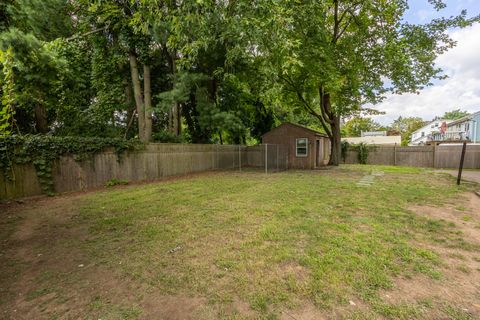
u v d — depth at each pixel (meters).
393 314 1.88
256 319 1.86
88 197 6.52
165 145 10.56
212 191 7.07
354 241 3.26
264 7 3.95
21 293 2.29
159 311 1.99
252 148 16.66
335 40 12.46
